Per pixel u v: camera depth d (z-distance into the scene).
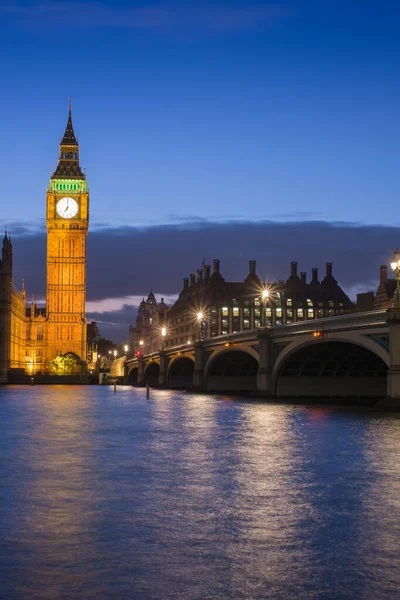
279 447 43.47
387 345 70.56
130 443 45.81
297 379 98.12
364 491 28.73
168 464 36.09
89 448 42.97
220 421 63.88
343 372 99.00
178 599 16.62
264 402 94.44
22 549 20.44
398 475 32.66
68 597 16.72
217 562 19.28
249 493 28.33
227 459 38.03
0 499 27.12
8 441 46.91
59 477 31.98
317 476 32.34
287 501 26.78
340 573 18.42
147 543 21.06
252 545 20.89
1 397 120.81
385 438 48.56
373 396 100.12
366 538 21.61
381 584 17.61
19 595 16.83
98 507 25.75
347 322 76.00
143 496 27.69
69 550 20.34
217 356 122.12
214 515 24.52
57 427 57.94
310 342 84.38
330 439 48.06
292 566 18.95
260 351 98.62
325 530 22.52
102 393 141.75
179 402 99.75
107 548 20.56
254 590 17.20
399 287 69.06
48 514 24.64
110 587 17.36
